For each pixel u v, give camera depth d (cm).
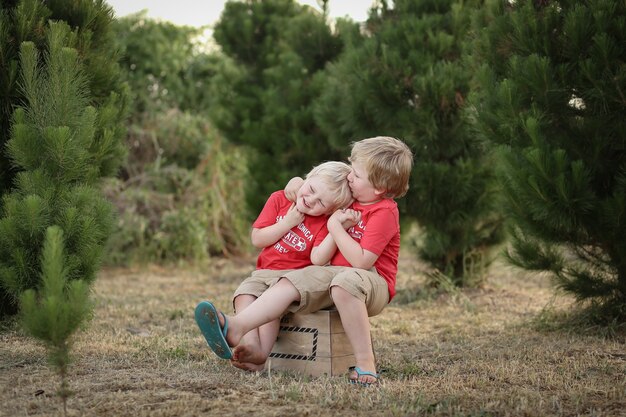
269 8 987
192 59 1266
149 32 1226
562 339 484
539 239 507
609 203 461
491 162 665
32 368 382
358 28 756
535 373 373
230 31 969
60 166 407
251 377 362
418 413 302
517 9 507
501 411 305
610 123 473
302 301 357
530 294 711
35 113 411
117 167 537
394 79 671
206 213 1109
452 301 670
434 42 673
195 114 1233
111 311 621
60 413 296
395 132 683
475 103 518
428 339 502
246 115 905
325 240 374
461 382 356
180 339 484
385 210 372
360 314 352
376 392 330
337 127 739
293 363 378
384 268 380
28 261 399
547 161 463
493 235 725
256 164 855
